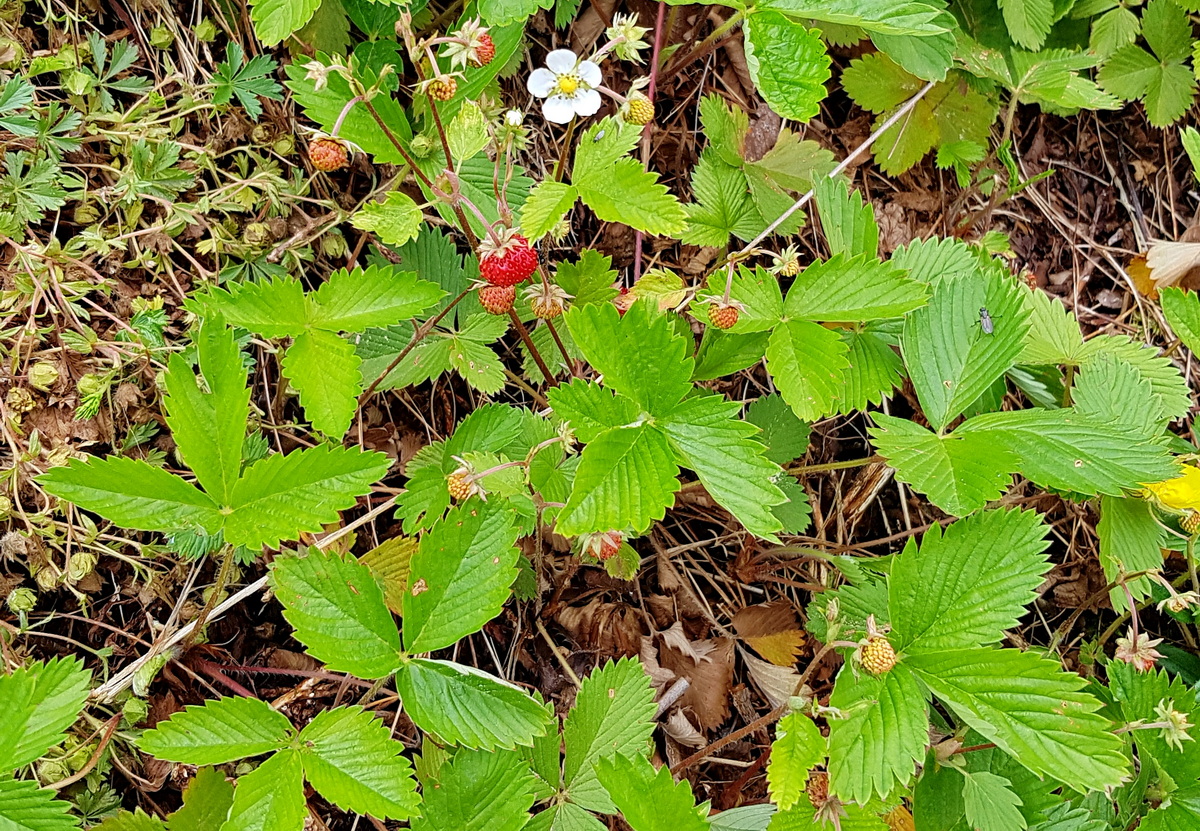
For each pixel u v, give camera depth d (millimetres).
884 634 220
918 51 316
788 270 249
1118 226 430
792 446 300
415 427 296
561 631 302
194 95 265
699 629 316
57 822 187
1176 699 253
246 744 195
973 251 296
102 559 248
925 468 235
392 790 197
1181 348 412
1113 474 230
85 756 234
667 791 200
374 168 289
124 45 255
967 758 250
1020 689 207
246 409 203
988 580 215
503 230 225
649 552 321
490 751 205
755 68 250
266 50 279
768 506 212
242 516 203
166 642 242
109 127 257
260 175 270
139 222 259
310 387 216
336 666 198
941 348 249
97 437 248
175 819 218
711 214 313
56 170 245
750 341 257
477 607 207
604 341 212
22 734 187
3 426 238
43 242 249
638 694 242
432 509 253
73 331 246
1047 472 231
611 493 208
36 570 239
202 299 214
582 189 231
